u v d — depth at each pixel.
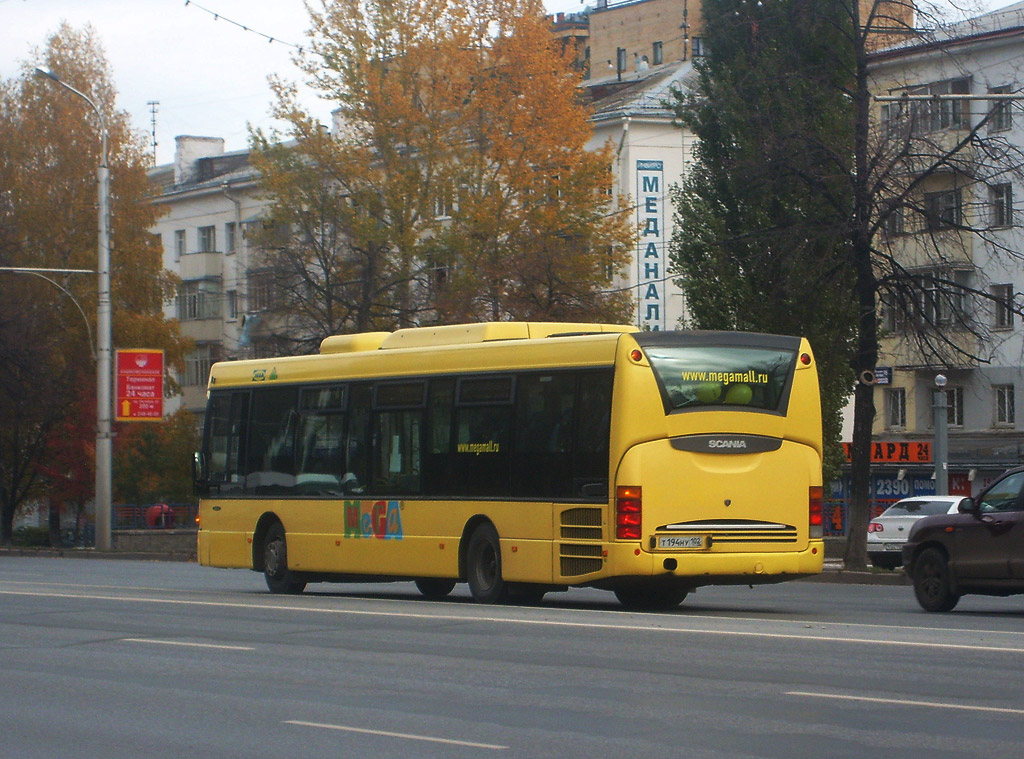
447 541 18.41
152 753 8.14
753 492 16.75
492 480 17.92
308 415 20.83
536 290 38.12
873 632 13.70
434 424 18.83
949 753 7.64
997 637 13.15
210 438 22.58
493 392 18.08
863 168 25.66
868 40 28.39
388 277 40.47
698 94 32.69
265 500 21.39
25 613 17.05
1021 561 16.59
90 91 57.47
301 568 20.61
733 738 8.16
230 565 21.92
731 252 30.86
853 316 30.39
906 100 24.58
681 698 9.64
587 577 16.61
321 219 40.72
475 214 38.59
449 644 13.14
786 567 16.84
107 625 15.52
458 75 39.94
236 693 10.34
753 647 12.47
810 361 17.33
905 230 27.61
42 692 10.57
